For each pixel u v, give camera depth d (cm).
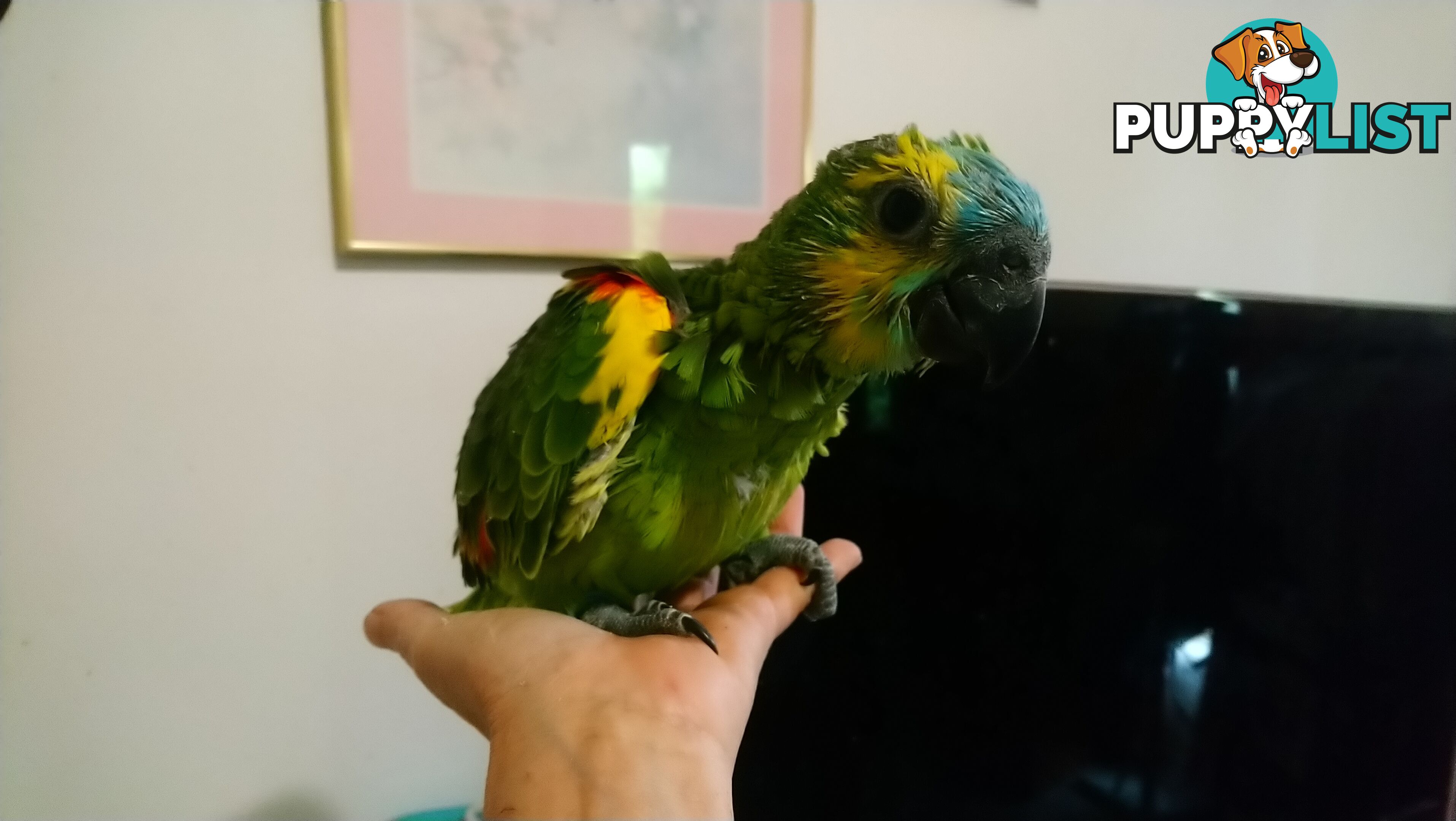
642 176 132
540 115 125
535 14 123
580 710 72
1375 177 209
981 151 76
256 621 124
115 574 115
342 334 122
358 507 127
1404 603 111
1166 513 108
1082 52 170
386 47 116
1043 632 109
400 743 136
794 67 139
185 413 116
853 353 74
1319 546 110
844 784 111
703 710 74
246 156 115
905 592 111
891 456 111
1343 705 112
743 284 78
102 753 117
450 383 129
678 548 84
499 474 82
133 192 110
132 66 108
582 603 90
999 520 108
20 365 107
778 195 142
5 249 105
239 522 121
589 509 76
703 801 65
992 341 70
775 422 78
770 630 90
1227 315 107
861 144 75
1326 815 113
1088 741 110
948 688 110
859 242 71
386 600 131
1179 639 110
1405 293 219
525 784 66
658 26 130
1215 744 111
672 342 75
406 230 120
